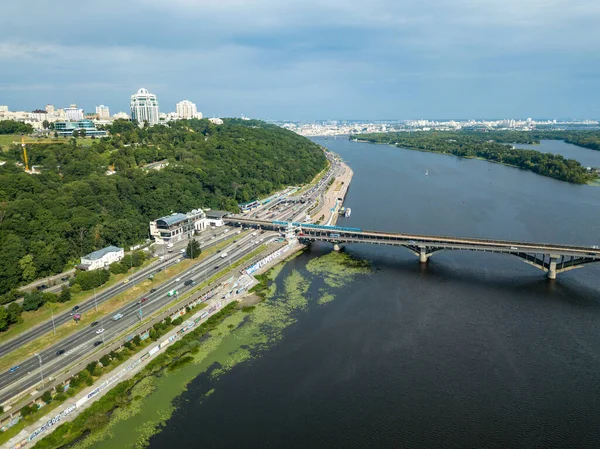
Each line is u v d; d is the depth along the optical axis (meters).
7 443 130.12
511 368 169.00
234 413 145.62
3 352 173.88
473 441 134.25
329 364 171.75
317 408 147.75
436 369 168.50
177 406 149.12
